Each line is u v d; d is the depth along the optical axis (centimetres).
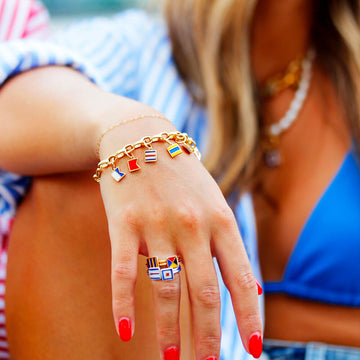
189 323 100
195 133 134
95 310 101
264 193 130
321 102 137
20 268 103
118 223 95
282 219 127
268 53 138
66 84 104
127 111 99
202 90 134
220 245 95
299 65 139
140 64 138
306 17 138
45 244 102
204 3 133
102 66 126
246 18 131
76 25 143
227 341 115
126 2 326
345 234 121
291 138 134
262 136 134
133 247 95
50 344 101
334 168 129
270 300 127
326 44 140
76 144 100
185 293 100
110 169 97
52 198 102
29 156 102
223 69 132
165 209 95
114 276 95
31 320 101
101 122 99
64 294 101
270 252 128
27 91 104
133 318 94
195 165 97
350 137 131
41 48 107
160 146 97
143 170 96
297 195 128
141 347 100
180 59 138
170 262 94
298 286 124
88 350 100
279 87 138
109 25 141
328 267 121
